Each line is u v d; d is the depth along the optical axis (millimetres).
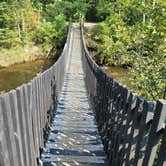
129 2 12648
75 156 3342
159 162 1503
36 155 2939
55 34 28656
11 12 26219
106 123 3709
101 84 4590
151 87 4801
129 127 2229
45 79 3885
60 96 7875
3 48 25344
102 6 35406
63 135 4227
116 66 18906
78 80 11469
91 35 27781
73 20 40688
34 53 26844
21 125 2236
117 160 2658
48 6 38000
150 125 1724
